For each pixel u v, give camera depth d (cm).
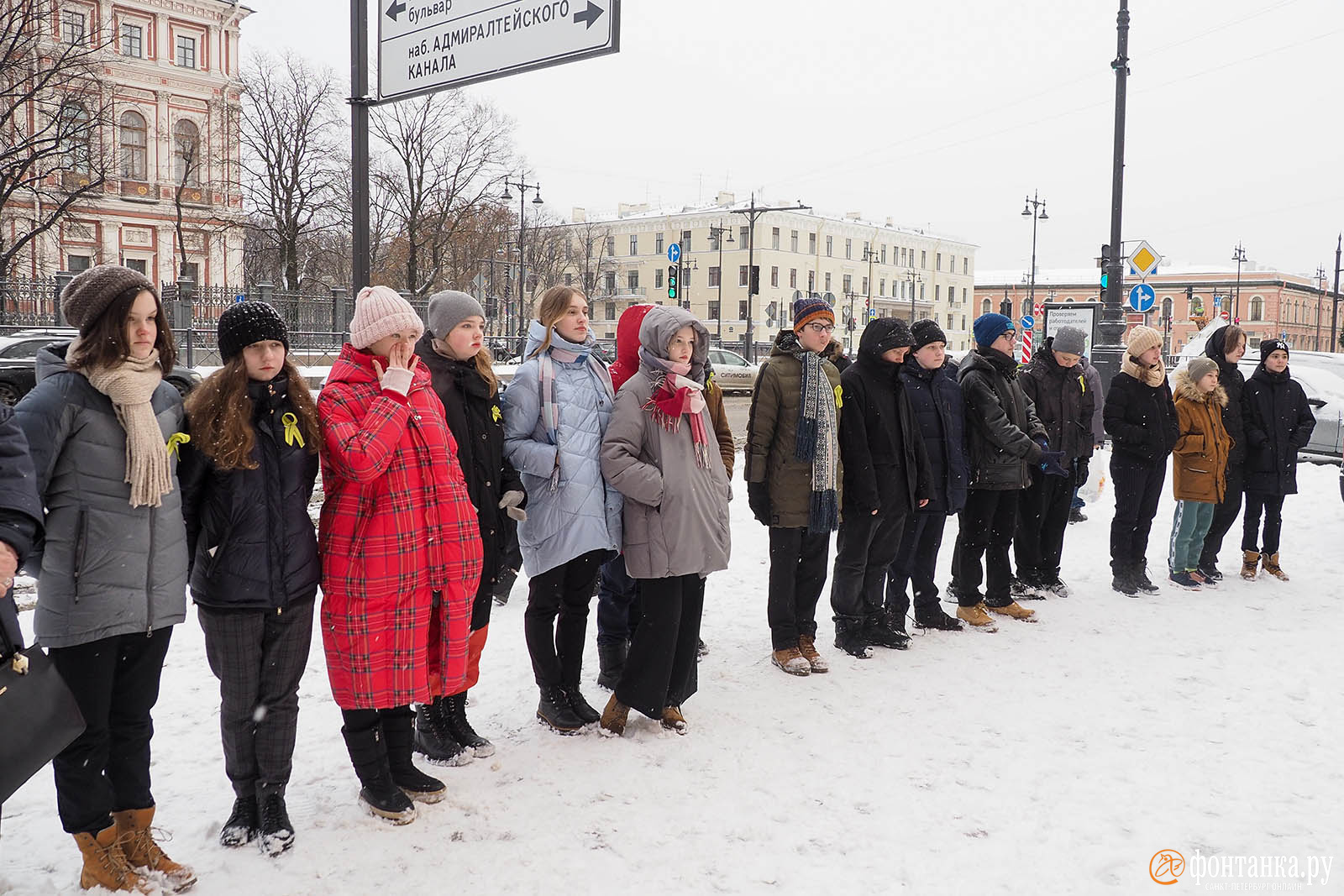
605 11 525
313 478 317
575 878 296
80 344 271
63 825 281
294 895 284
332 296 2680
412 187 4072
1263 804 354
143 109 4200
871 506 512
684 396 400
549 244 6781
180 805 337
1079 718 437
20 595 596
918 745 404
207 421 289
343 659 321
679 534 398
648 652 404
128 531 274
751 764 383
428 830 325
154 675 292
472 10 589
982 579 604
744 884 295
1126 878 302
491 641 532
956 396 570
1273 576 735
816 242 8019
